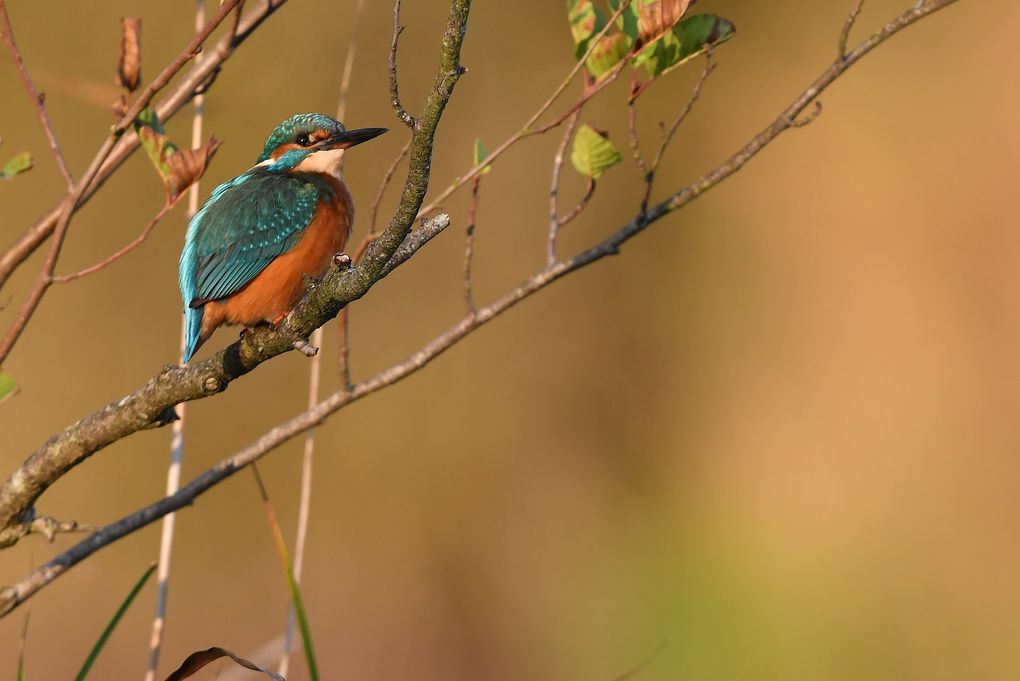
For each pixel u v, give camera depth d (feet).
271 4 19.56
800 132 52.13
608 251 18.34
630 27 17.04
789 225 51.65
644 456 49.08
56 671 39.58
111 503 42.47
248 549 43.60
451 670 43.80
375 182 45.98
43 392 41.98
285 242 21.52
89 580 41.01
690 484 48.32
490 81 48.88
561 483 47.29
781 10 52.75
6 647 39.17
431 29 46.96
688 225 51.88
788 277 51.19
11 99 42.96
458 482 46.50
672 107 51.96
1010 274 48.47
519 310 49.14
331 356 45.52
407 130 46.24
